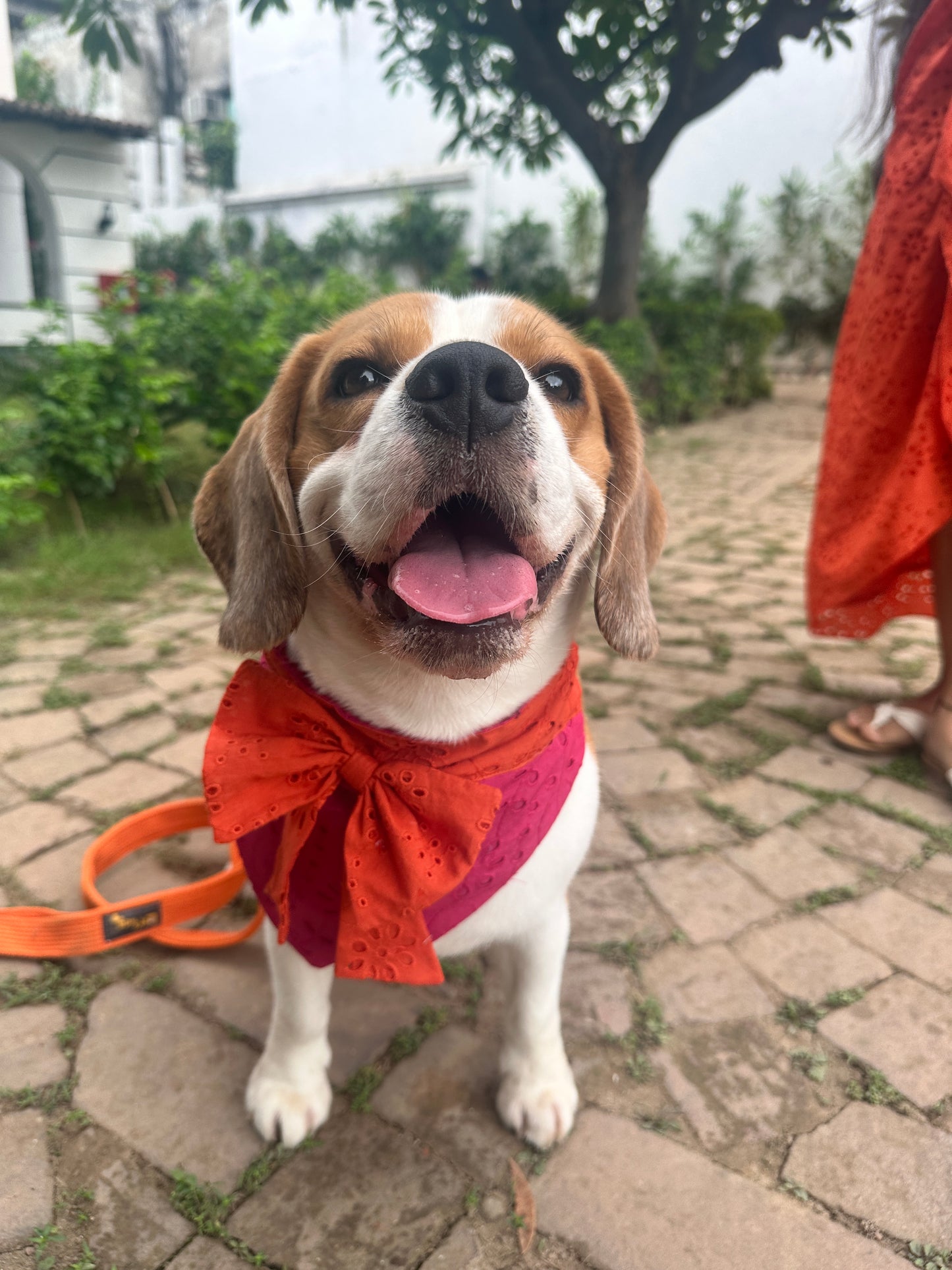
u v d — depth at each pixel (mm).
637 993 591
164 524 1724
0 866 714
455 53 2838
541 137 3285
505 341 446
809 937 640
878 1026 564
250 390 1854
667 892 686
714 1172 471
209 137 6645
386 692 449
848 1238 439
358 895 424
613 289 3230
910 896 682
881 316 763
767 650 1167
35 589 1365
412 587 390
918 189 727
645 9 2678
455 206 5340
